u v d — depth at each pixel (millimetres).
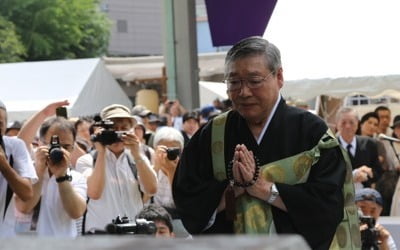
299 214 4090
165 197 7871
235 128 4297
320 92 10891
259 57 4148
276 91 4230
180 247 1260
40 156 6637
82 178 7211
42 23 38688
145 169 7430
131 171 7469
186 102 18266
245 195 4188
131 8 57938
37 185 6547
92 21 42781
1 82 18734
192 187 4312
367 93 10875
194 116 14352
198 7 54188
